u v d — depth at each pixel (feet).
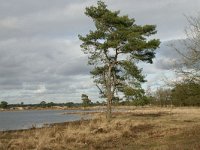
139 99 138.10
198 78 56.34
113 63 140.46
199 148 54.70
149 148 61.46
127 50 136.77
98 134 83.82
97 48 139.03
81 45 140.67
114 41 133.69
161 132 88.17
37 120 236.63
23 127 155.94
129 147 65.31
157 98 250.98
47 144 68.59
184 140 67.82
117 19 136.67
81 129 90.48
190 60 56.65
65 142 72.69
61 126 117.29
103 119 125.18
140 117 159.74
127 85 140.05
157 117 158.51
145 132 90.17
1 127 161.07
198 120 131.13
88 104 483.10
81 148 67.46
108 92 142.10
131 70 136.87
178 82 57.52
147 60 142.61
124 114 198.70
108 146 68.44
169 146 60.34
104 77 143.84
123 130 87.51
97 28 140.05
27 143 70.33
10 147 68.44
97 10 138.31
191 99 57.41
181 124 109.91
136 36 134.62
